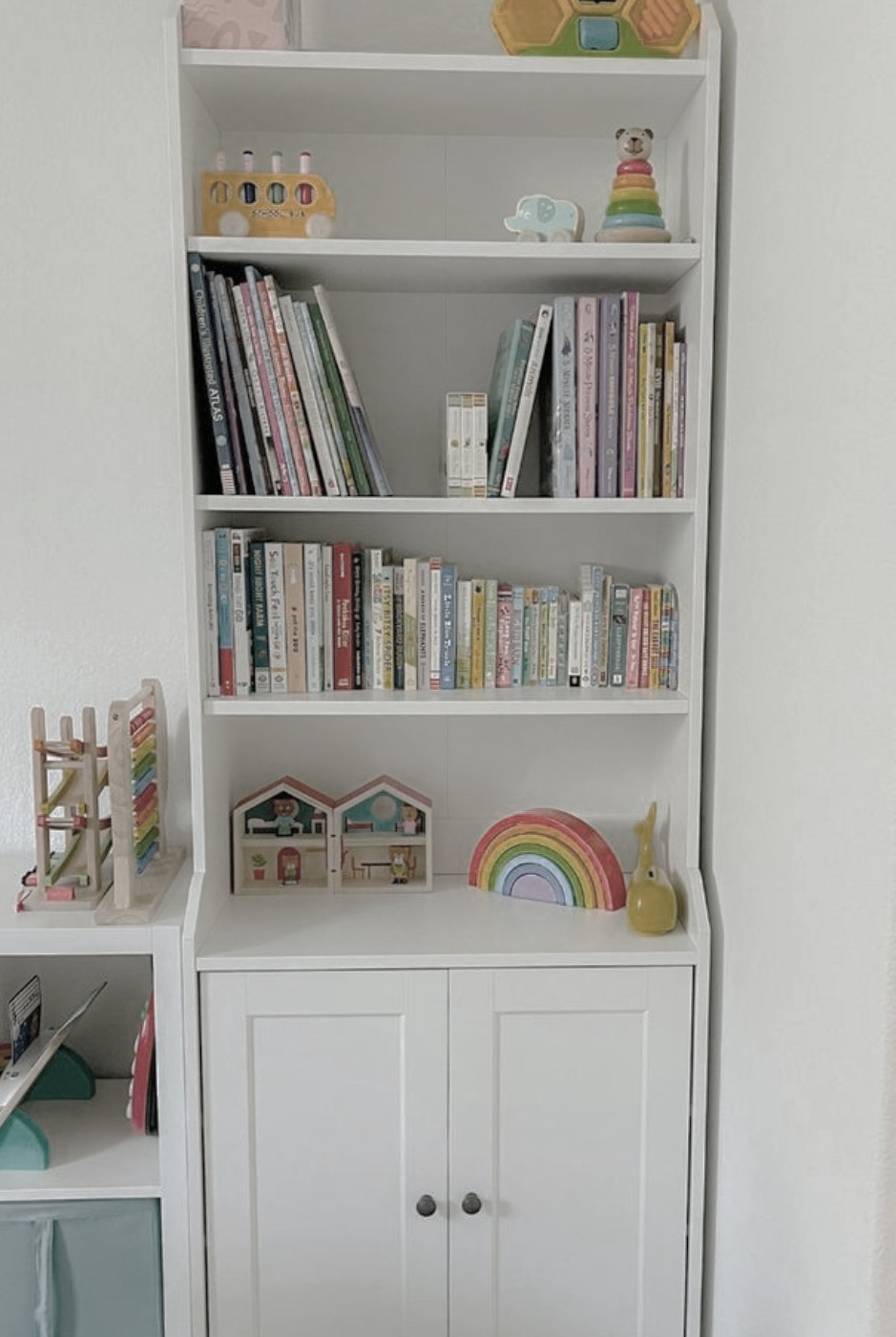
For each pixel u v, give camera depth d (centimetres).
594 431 175
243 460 173
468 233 192
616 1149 175
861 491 119
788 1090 142
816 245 131
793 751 140
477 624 186
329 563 180
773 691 147
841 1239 126
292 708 171
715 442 173
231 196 169
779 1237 146
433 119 183
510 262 170
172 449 194
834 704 127
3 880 189
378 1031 171
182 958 168
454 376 195
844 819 124
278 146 189
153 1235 175
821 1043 131
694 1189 175
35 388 192
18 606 197
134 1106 186
